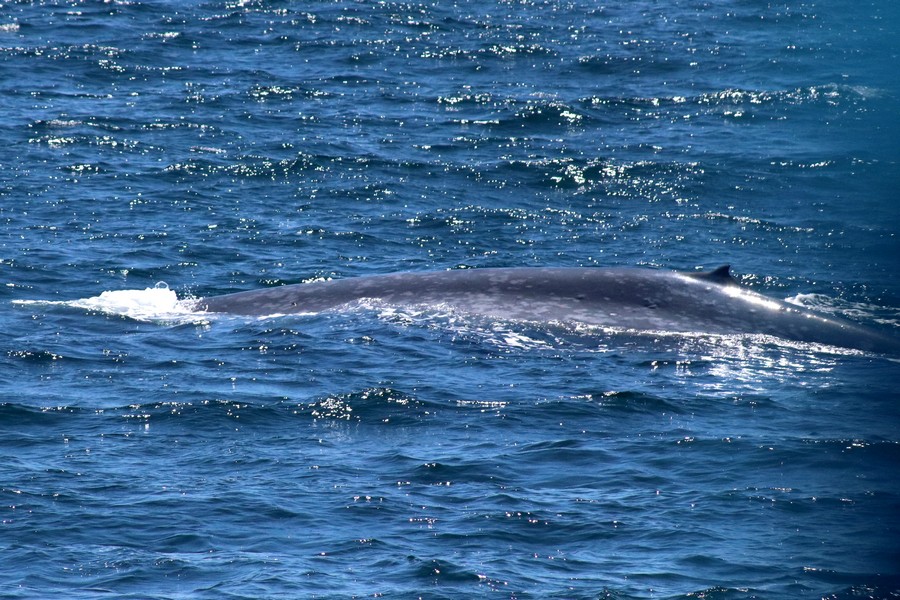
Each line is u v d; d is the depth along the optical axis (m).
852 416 56.69
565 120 152.25
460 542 43.22
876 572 40.75
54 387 60.12
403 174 123.00
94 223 100.12
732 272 93.12
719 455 51.69
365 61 185.25
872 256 99.12
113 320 72.94
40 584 39.72
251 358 65.19
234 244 96.00
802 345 67.06
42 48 180.00
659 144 141.25
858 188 124.19
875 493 47.41
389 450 52.31
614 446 52.91
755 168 131.12
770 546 42.88
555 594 39.44
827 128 154.62
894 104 170.00
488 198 115.88
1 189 109.00
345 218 106.25
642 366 63.94
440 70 181.75
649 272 72.38
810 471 49.81
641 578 40.59
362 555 42.12
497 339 67.31
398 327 68.94
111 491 47.16
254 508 45.78
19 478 48.03
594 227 107.06
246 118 145.62
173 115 145.12
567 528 44.47
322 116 148.75
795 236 105.56
